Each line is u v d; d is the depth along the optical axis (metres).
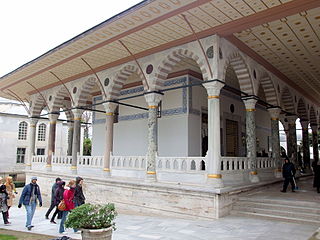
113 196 9.69
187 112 11.02
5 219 7.44
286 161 9.10
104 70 11.03
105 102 10.73
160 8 6.88
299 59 10.21
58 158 13.23
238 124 14.45
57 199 7.60
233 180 8.38
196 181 7.96
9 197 7.73
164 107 11.75
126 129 13.28
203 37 8.16
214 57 7.91
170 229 6.28
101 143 14.79
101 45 9.03
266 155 15.08
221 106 13.19
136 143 12.78
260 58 9.95
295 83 13.20
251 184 8.67
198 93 11.68
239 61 9.20
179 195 7.84
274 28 7.93
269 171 10.76
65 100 16.64
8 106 24.12
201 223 6.77
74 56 10.04
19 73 12.16
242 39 8.62
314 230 5.80
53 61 10.66
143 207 8.67
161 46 8.94
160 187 8.21
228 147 13.36
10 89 14.89
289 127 13.36
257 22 7.21
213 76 7.89
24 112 24.88
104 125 14.78
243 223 6.55
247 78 9.46
